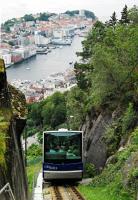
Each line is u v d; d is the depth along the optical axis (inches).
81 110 2162.9
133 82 1547.7
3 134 413.4
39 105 4694.9
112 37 1716.3
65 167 1182.3
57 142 1191.6
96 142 1589.6
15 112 616.4
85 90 2449.6
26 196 649.6
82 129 1977.1
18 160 551.2
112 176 1002.7
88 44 2714.1
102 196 888.9
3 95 532.4
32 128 4507.9
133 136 1054.4
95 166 1544.0
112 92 1589.6
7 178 393.4
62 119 4328.3
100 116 1632.6
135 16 2610.7
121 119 1413.6
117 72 1552.7
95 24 2628.0
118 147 1368.1
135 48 1560.0
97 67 1577.3
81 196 938.1
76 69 2625.5
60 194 1008.9
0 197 326.3
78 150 1191.6
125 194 802.2
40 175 1422.2
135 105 1433.3
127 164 869.2
